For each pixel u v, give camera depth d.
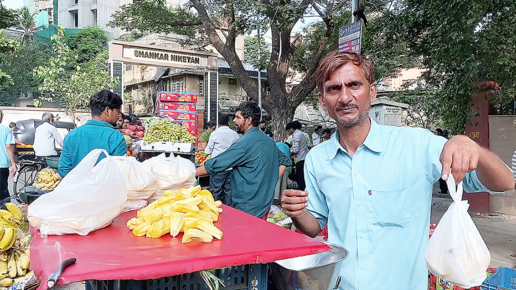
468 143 1.30
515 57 4.67
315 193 1.93
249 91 10.95
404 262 1.63
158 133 5.21
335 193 1.77
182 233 1.47
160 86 25.00
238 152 3.55
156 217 1.51
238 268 1.44
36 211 1.47
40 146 8.53
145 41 22.69
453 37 4.95
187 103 8.43
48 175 4.86
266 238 1.44
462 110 6.50
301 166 8.51
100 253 1.25
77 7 45.03
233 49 10.98
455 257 1.35
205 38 13.44
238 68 10.98
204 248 1.31
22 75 31.27
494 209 7.30
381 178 1.66
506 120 6.94
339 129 1.76
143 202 1.97
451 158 1.29
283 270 1.57
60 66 13.50
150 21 11.95
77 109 14.93
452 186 1.41
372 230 1.66
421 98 13.56
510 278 2.94
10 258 2.64
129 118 8.52
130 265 1.13
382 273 1.64
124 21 12.59
